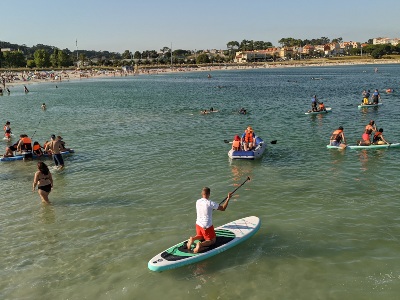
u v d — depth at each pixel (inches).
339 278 369.1
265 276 375.2
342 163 761.0
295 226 481.1
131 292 356.5
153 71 7672.2
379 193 587.5
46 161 846.5
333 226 478.3
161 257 398.0
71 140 1081.4
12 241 459.2
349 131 1109.7
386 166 729.0
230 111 1627.7
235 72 7032.5
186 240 440.1
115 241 453.4
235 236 438.0
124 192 623.8
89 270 394.3
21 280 380.2
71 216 530.0
